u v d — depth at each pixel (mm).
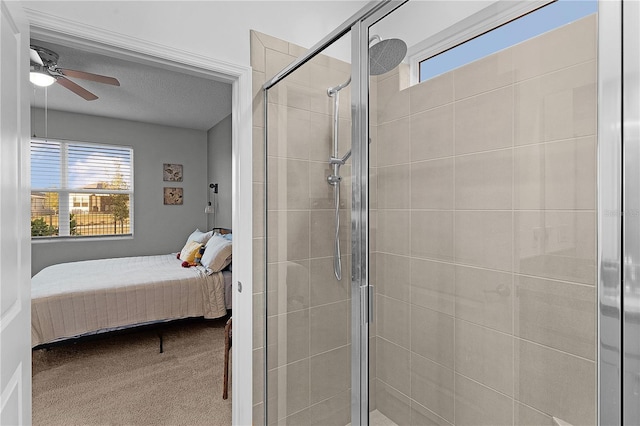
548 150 926
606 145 694
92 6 1421
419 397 1300
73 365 2934
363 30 1313
